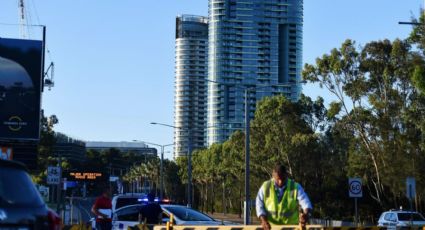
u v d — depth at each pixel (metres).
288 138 75.75
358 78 63.06
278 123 76.31
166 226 15.28
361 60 62.91
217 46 91.12
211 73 92.00
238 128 89.19
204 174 128.38
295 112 76.56
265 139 76.88
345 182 77.75
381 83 62.94
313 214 80.12
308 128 76.94
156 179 167.12
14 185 8.09
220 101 90.50
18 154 44.75
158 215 23.38
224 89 90.44
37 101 42.75
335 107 64.25
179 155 161.12
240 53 90.69
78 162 179.00
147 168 177.25
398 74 60.09
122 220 25.44
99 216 23.55
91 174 61.72
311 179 77.56
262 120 77.44
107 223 23.59
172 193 165.88
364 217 77.06
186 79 115.56
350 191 35.88
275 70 90.75
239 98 90.06
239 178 90.81
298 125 76.38
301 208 11.19
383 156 61.38
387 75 60.91
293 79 91.12
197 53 115.56
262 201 11.34
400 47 60.25
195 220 23.72
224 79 90.75
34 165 45.00
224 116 90.31
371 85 62.88
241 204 96.38
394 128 61.28
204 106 115.44
